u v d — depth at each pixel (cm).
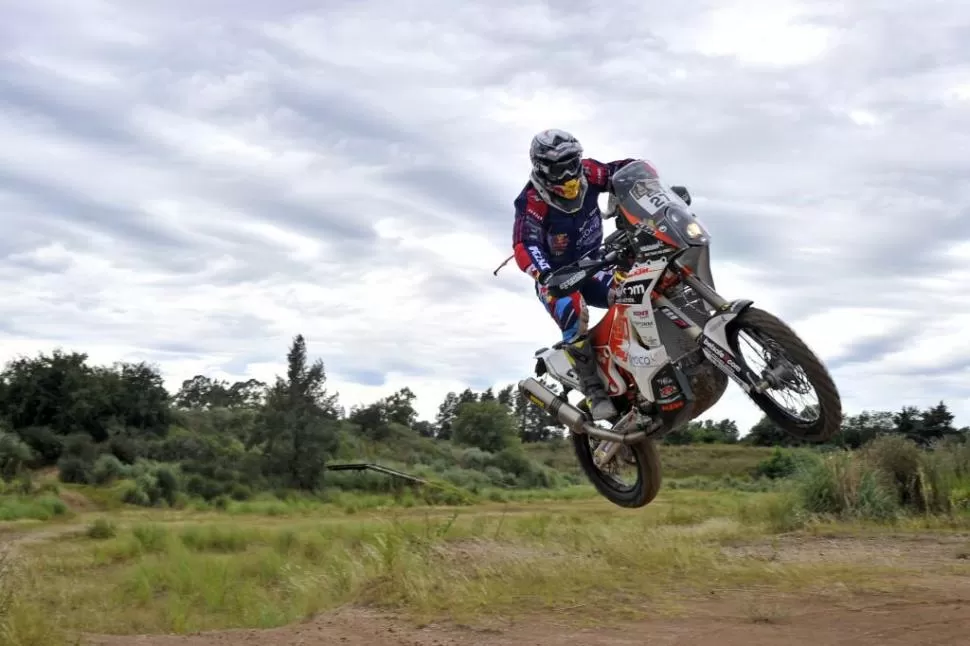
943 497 1494
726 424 7644
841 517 1459
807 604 649
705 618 624
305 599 967
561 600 705
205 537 1930
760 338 586
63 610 1071
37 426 4453
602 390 667
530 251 696
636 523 1848
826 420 555
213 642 639
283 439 4359
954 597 643
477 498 4025
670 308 611
